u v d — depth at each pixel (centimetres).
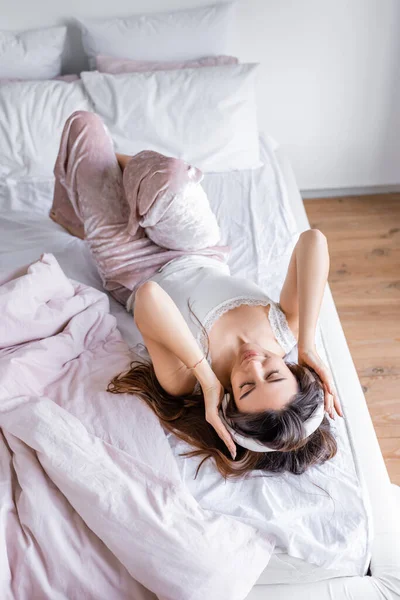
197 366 143
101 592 126
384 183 313
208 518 132
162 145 246
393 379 216
